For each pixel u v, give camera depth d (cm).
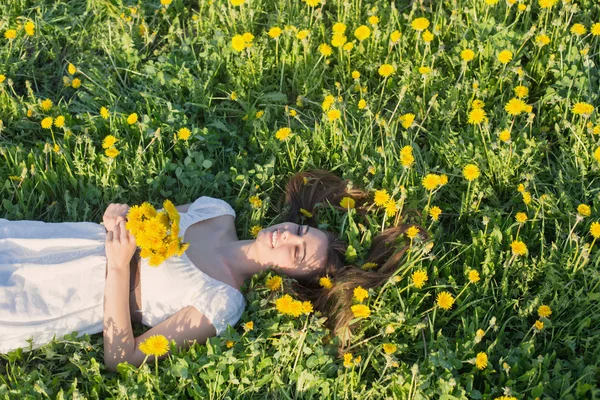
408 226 297
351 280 282
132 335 261
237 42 356
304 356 266
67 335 260
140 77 365
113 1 396
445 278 293
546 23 367
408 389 252
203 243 293
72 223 291
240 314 275
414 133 350
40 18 383
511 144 320
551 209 306
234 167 332
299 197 322
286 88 371
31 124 337
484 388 261
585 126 331
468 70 361
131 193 322
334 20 393
